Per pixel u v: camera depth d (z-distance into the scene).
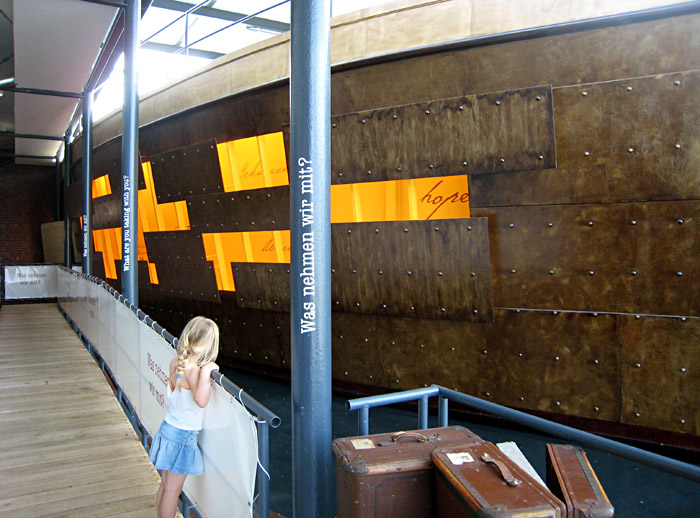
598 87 4.70
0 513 3.62
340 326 6.58
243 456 2.33
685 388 4.62
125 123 7.32
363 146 5.85
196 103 7.85
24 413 5.77
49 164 20.14
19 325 11.47
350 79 6.02
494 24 5.12
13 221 19.94
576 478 2.10
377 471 2.20
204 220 8.23
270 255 7.57
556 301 5.12
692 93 4.36
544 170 5.02
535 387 5.32
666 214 4.59
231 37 14.55
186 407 2.88
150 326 4.09
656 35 4.49
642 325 4.75
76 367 7.82
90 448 4.77
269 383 7.69
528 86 5.04
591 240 4.91
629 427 4.98
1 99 13.98
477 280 5.41
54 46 8.77
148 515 3.58
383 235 5.84
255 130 7.16
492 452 2.27
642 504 4.04
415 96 5.63
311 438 2.75
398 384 6.23
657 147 4.54
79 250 16.83
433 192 5.95
